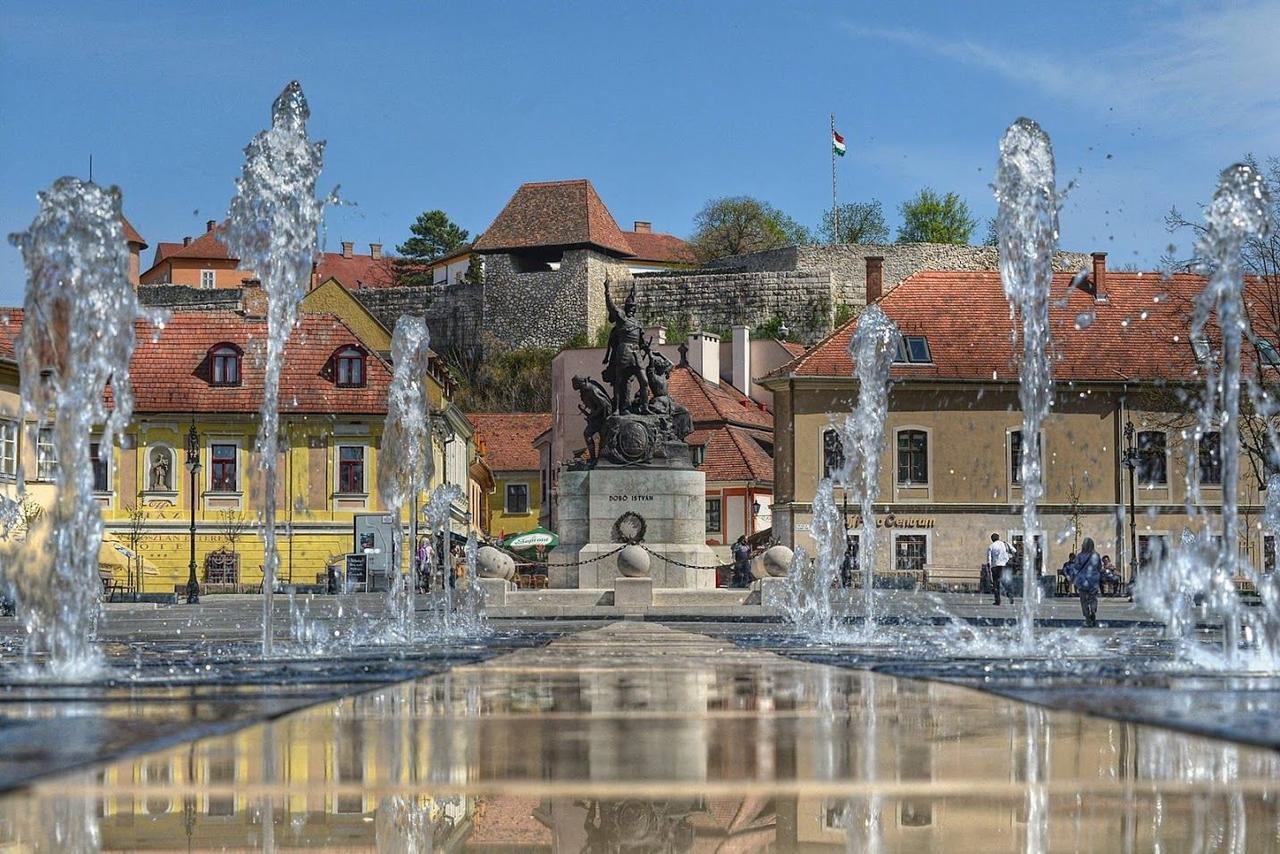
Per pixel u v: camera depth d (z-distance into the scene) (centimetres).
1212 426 6284
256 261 2038
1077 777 615
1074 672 1303
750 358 10038
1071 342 7025
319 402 6869
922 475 6906
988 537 6894
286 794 591
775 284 11988
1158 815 532
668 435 4041
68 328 1459
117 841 501
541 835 511
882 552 6881
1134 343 7025
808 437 6919
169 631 2623
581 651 1822
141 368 6925
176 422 6844
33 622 1666
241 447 6856
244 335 7050
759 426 9188
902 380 6881
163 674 1313
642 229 15438
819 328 11831
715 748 726
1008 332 7094
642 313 12350
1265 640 1609
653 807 559
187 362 6962
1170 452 6888
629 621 3247
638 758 691
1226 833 502
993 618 3488
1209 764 648
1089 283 7294
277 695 1044
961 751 702
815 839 499
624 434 3997
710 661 1559
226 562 6794
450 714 910
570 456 9662
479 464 9612
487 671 1369
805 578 4062
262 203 2044
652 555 3969
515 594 3862
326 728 823
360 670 1371
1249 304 6034
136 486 6819
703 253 14875
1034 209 2178
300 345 7044
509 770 654
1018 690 1053
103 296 1469
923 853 471
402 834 514
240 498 6850
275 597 5944
